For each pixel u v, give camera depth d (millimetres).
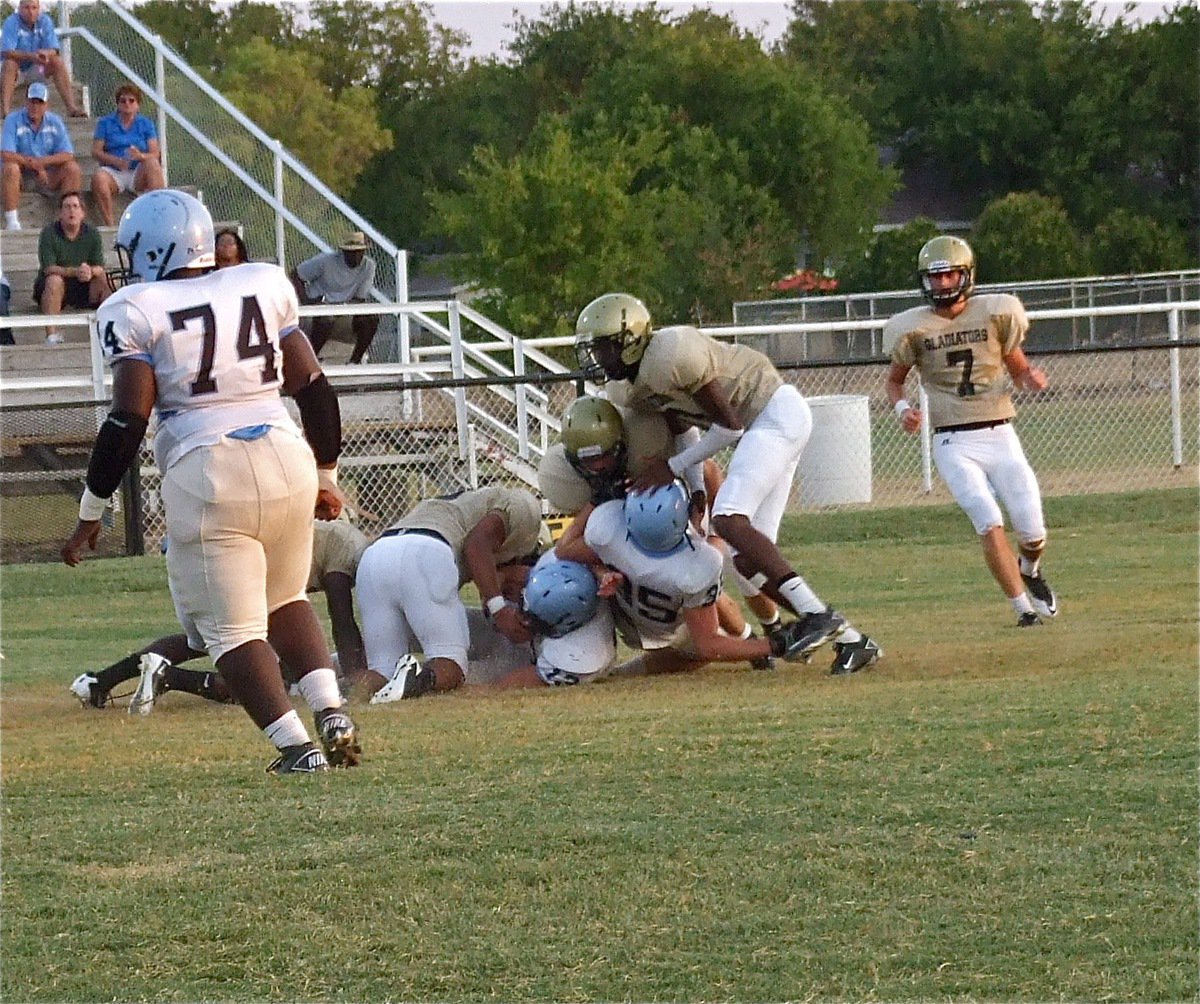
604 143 93875
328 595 19781
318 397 13258
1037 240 112438
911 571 30297
